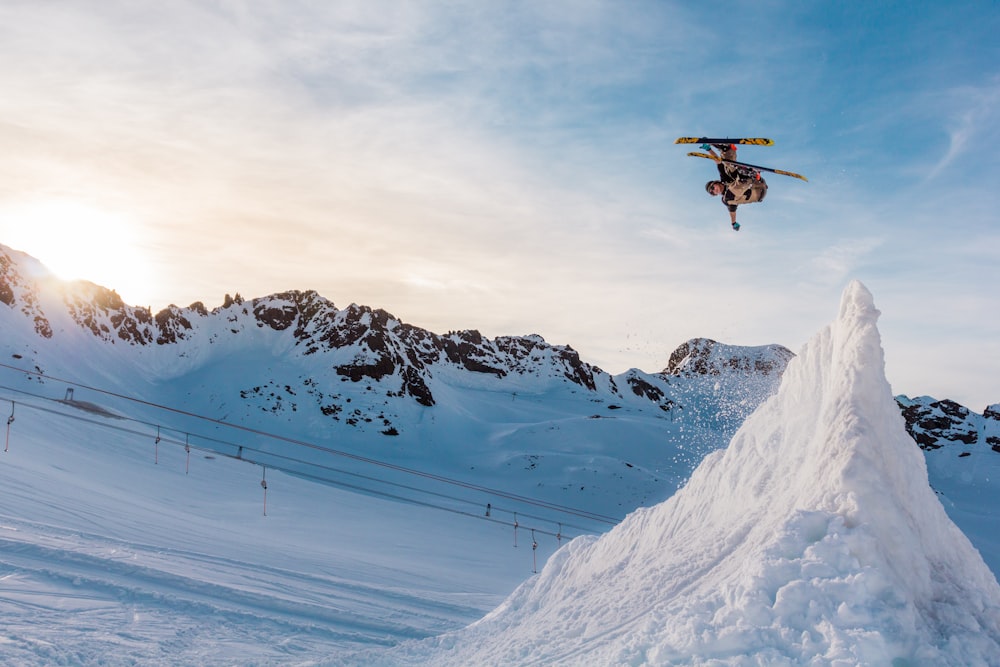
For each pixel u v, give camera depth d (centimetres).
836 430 706
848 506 647
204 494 5534
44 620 1250
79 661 1069
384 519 6022
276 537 4209
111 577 1597
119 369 17562
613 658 636
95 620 1295
